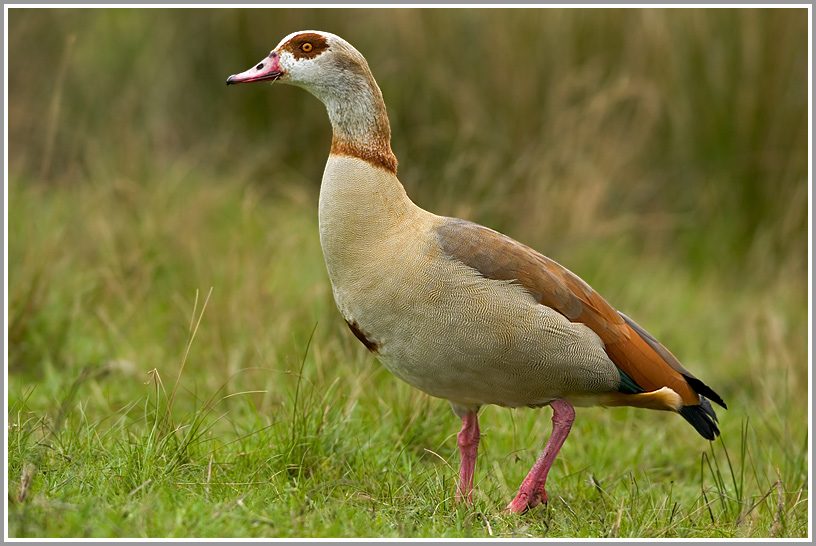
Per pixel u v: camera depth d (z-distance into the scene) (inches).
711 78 567.5
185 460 289.9
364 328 283.3
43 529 231.8
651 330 474.9
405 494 283.3
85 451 283.4
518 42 569.6
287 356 333.4
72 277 433.1
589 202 532.4
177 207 496.7
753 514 305.0
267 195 565.0
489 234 284.8
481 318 274.5
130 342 400.2
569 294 284.4
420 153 565.0
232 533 239.1
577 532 275.6
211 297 410.9
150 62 619.5
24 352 378.9
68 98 605.9
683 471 363.3
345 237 282.7
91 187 517.0
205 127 609.9
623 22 572.1
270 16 590.6
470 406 299.1
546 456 287.1
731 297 538.0
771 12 555.2
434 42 573.9
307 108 586.9
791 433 383.6
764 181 563.5
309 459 303.0
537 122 565.9
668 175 583.5
